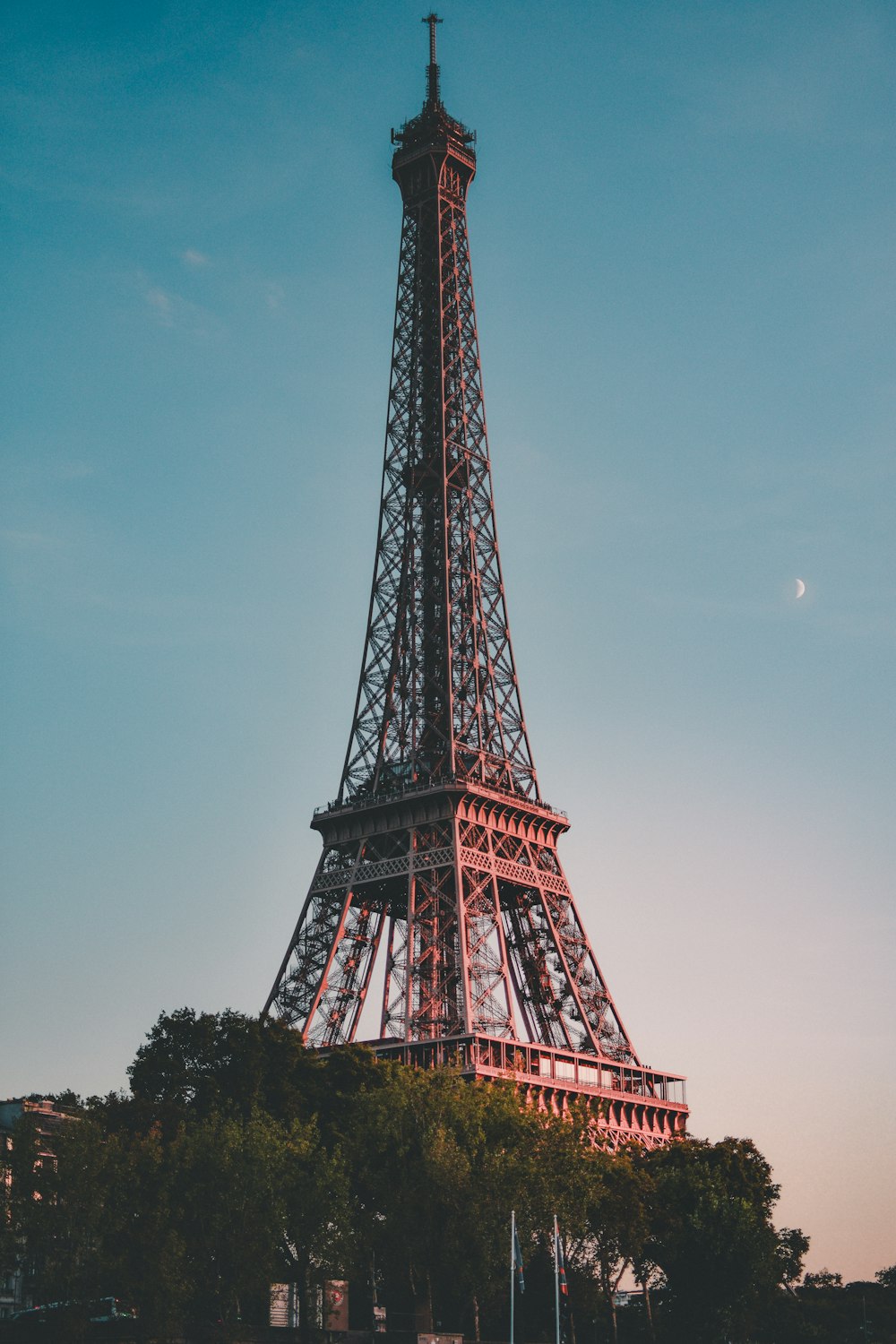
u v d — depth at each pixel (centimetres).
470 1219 17188
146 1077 18475
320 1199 16875
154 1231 15950
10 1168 16288
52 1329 15538
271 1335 17412
